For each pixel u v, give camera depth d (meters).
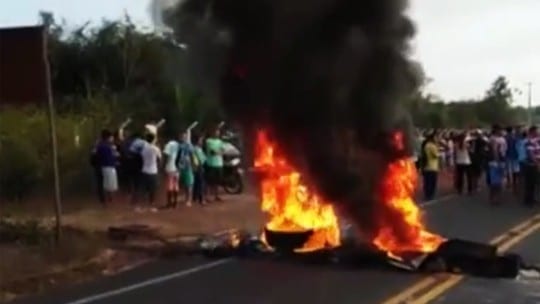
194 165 19.84
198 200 20.27
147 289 9.94
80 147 21.73
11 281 10.05
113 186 18.67
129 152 19.50
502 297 9.38
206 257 12.53
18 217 15.86
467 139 24.70
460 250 11.27
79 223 15.40
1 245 12.49
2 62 12.40
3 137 19.77
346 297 9.36
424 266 11.17
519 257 11.41
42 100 12.78
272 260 12.11
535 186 21.23
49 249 11.84
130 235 14.00
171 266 11.72
